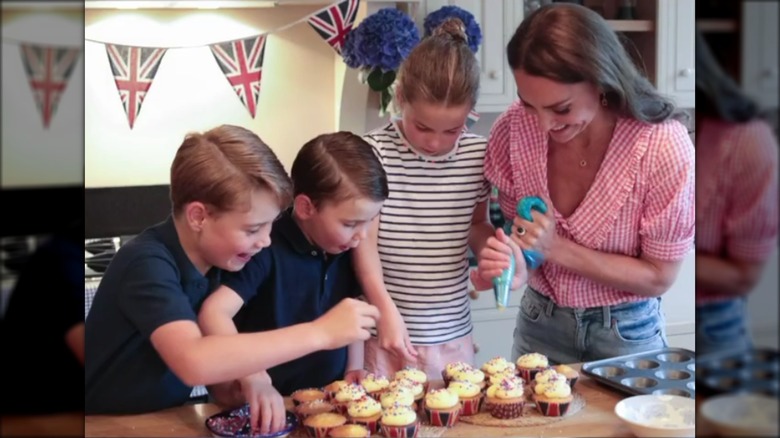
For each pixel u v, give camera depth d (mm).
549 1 2330
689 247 1457
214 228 1326
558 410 1299
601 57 1297
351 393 1362
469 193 1623
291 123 2486
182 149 1347
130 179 2359
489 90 2316
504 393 1327
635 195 1437
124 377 1316
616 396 1386
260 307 1490
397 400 1318
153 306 1262
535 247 1455
